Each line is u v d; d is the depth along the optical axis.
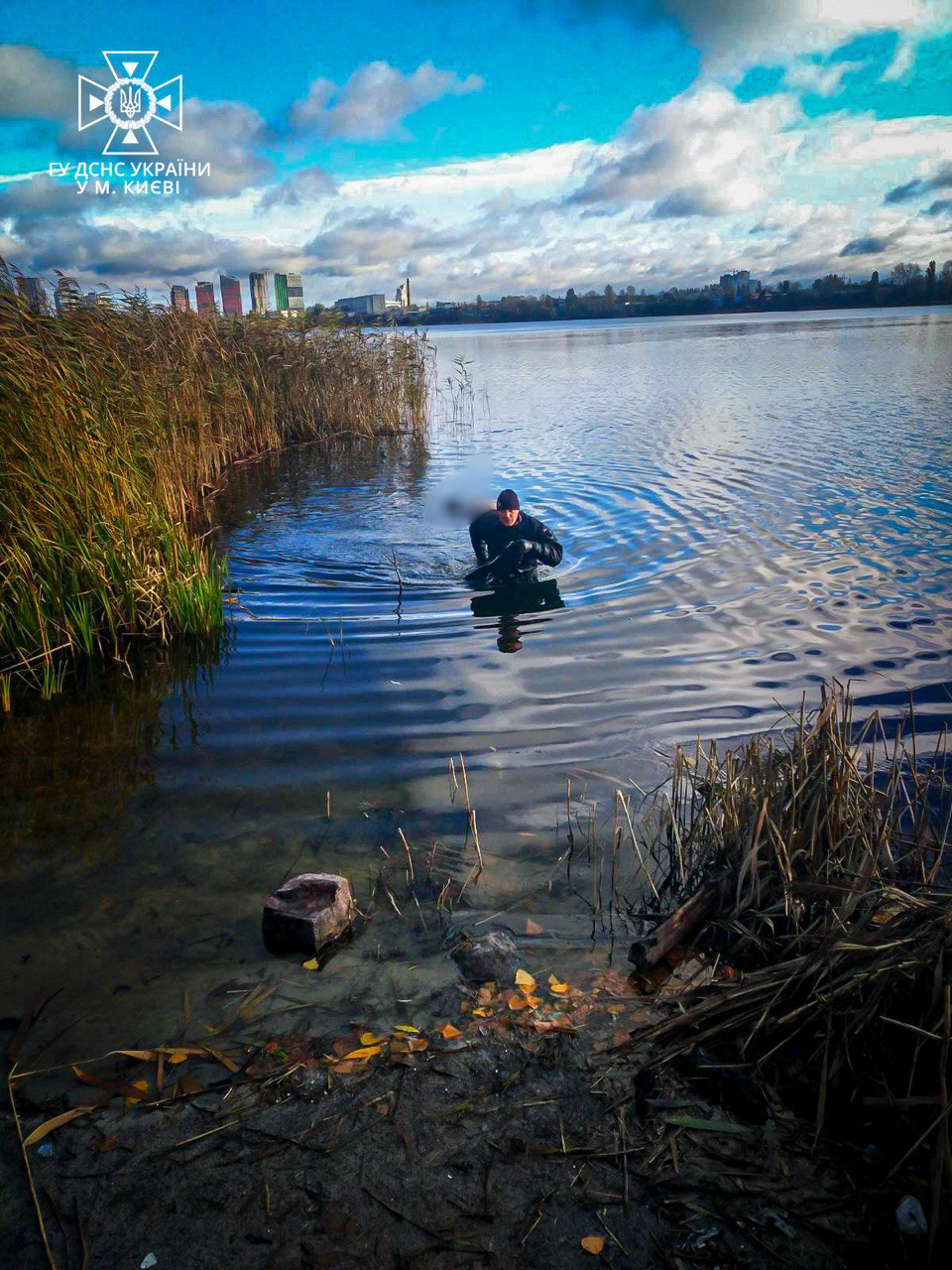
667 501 10.07
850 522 8.74
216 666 5.79
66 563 6.11
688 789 3.87
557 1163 2.11
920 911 2.44
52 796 4.09
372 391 16.72
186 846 3.61
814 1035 2.42
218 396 12.69
